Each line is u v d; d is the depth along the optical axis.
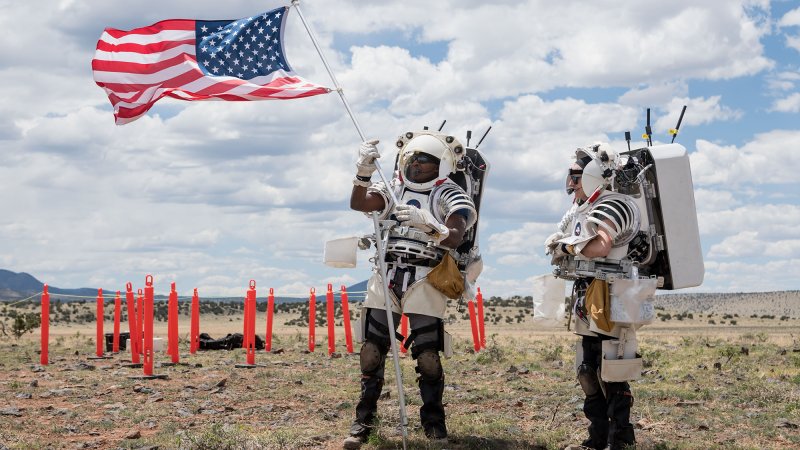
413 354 8.64
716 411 10.99
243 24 10.05
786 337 33.62
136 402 11.70
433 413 8.73
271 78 9.90
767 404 11.54
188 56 10.02
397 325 8.81
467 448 8.53
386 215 8.86
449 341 8.65
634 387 13.30
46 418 10.44
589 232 8.03
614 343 8.09
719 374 15.07
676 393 12.29
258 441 8.65
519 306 117.06
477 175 8.92
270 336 20.72
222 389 12.87
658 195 8.02
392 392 12.34
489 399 11.95
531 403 11.54
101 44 10.02
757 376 14.68
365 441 8.66
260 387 13.20
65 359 18.58
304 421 10.23
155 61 10.02
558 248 8.15
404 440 8.02
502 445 8.75
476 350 21.00
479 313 22.75
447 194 8.52
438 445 8.37
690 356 19.05
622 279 7.91
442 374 8.73
